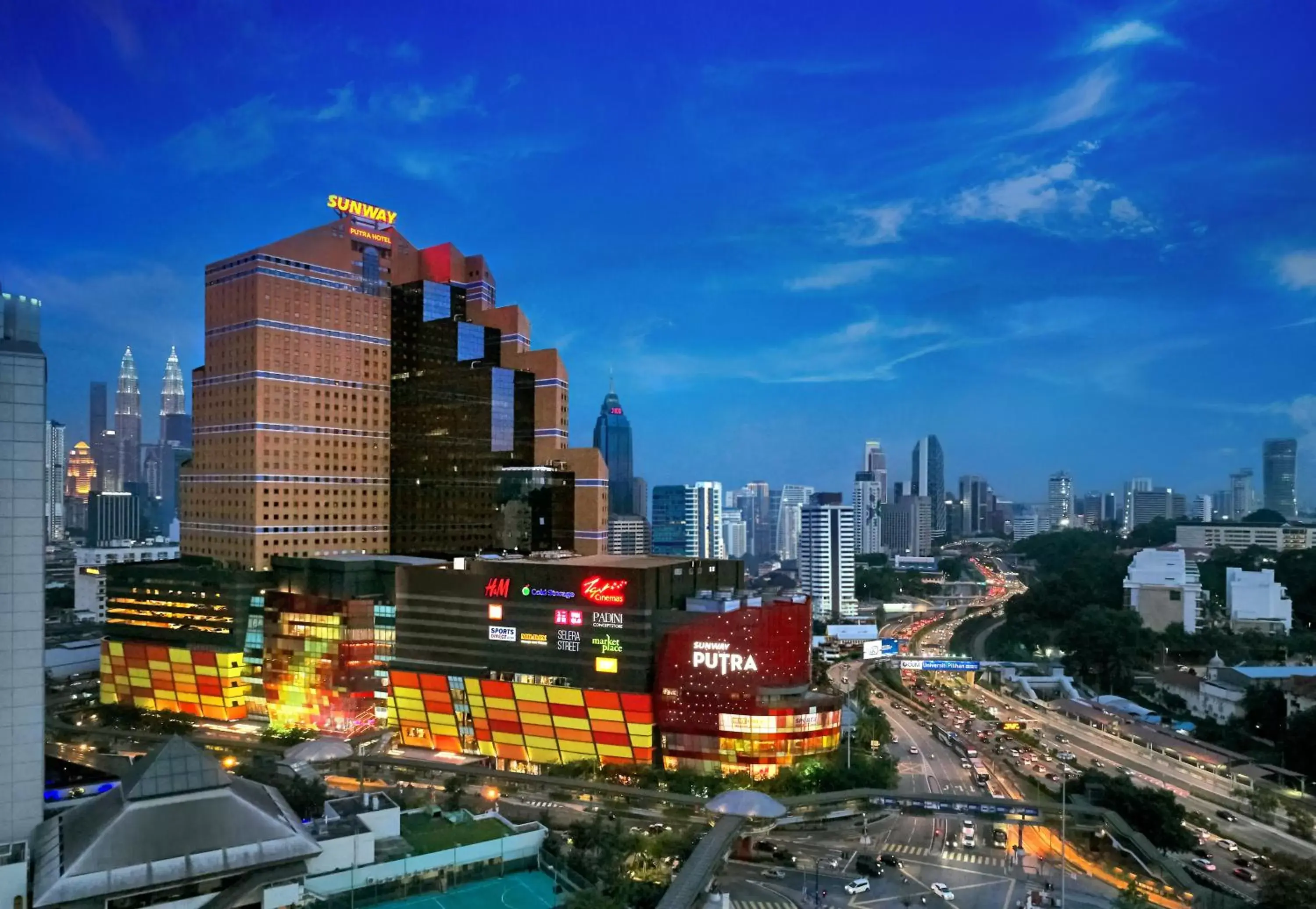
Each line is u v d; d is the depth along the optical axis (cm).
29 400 14150
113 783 17112
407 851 14438
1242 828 18612
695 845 15662
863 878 15125
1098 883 15162
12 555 13962
